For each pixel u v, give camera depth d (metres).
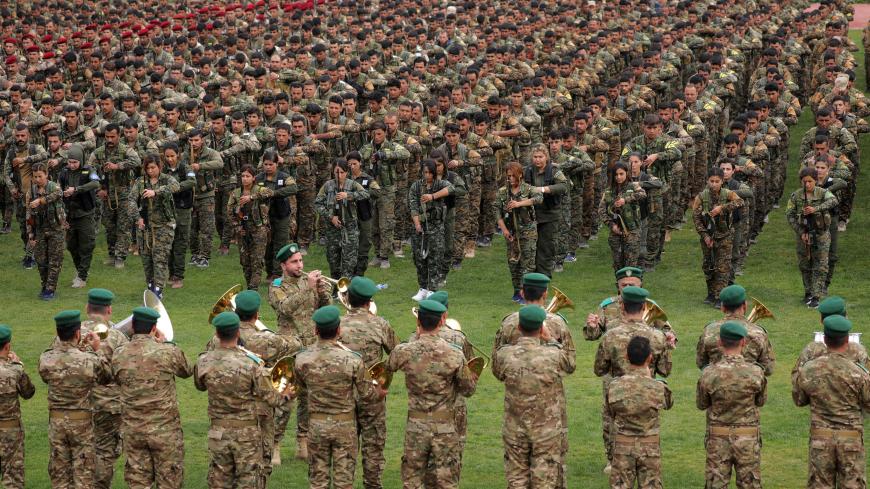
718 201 45.91
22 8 91.12
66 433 28.59
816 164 46.72
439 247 47.41
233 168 53.69
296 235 53.47
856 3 128.88
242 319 29.48
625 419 27.08
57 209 47.78
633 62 67.50
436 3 92.19
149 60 72.81
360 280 30.14
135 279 51.47
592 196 55.03
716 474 27.59
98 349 28.95
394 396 37.38
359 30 78.62
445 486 28.19
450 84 63.25
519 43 74.19
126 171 52.09
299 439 32.31
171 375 28.05
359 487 31.23
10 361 29.11
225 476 27.83
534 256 46.91
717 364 27.55
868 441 33.19
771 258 53.81
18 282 51.34
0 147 56.88
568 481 30.75
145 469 28.06
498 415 35.75
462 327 44.09
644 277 51.25
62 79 69.75
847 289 48.78
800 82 80.88
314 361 27.69
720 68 68.44
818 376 27.45
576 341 42.75
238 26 84.44
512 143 55.75
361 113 61.69
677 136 55.50
